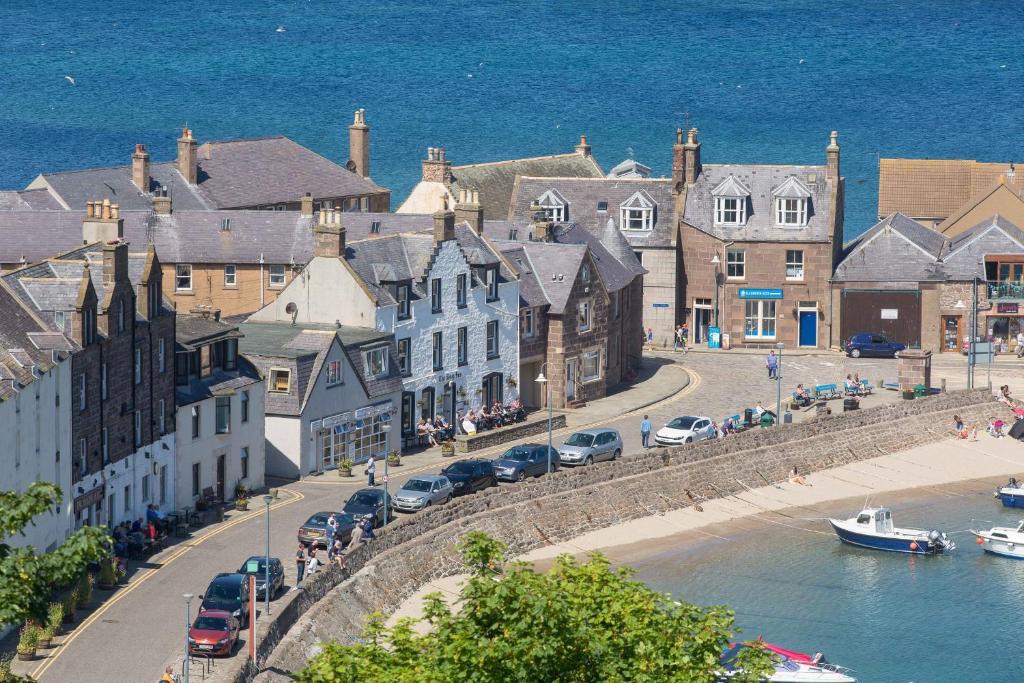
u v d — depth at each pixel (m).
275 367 160.75
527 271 192.62
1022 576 150.88
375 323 169.88
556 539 154.38
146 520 142.88
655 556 153.75
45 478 126.06
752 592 145.12
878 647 133.38
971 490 177.88
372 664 86.69
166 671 109.12
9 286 134.12
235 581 122.19
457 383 181.25
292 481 160.12
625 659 86.44
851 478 179.38
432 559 141.88
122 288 140.00
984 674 128.38
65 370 129.75
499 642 83.62
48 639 116.75
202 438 151.62
